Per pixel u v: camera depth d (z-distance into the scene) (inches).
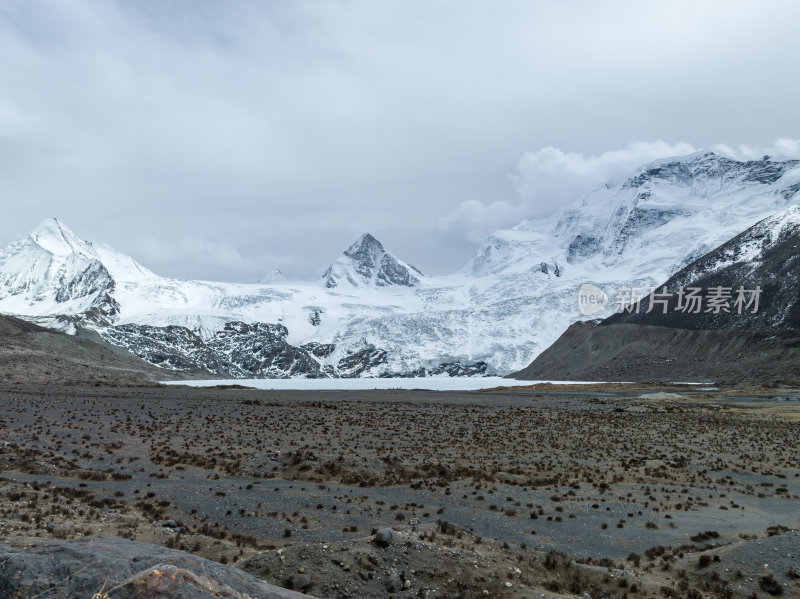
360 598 617.6
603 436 2242.9
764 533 981.2
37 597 438.6
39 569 471.5
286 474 1364.4
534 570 754.2
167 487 1195.9
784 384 5354.3
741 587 721.0
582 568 771.4
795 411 3521.2
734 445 2075.5
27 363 6732.3
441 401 4121.6
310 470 1389.0
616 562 833.5
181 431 2017.7
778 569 742.5
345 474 1376.7
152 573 434.3
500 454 1732.3
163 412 2687.0
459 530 914.1
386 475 1390.3
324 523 972.6
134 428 2052.2
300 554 689.6
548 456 1729.8
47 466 1315.2
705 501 1234.0
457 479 1385.3
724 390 5319.9
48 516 879.7
